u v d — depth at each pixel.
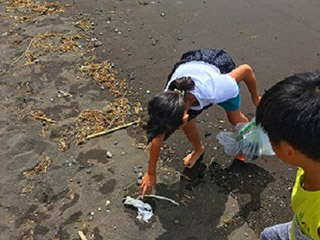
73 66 3.72
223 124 3.18
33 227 2.60
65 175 2.86
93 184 2.80
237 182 2.79
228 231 2.54
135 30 4.11
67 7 4.44
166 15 4.28
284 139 1.41
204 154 2.97
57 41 3.99
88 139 3.09
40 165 2.93
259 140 2.69
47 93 3.46
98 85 3.54
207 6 4.38
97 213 2.65
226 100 2.56
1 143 3.08
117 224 2.59
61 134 3.13
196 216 2.62
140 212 2.64
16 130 3.17
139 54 3.83
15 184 2.82
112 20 4.25
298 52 3.77
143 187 2.58
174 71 2.56
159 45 3.92
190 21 4.19
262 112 1.46
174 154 2.98
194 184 2.79
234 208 2.65
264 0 4.42
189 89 2.30
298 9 4.26
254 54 3.77
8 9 4.41
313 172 1.46
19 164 2.94
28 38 4.03
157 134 2.19
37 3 4.50
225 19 4.19
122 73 3.65
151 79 3.58
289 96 1.38
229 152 2.83
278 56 3.74
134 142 3.07
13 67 3.72
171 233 2.54
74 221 2.61
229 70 2.61
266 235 2.00
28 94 3.46
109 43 3.97
